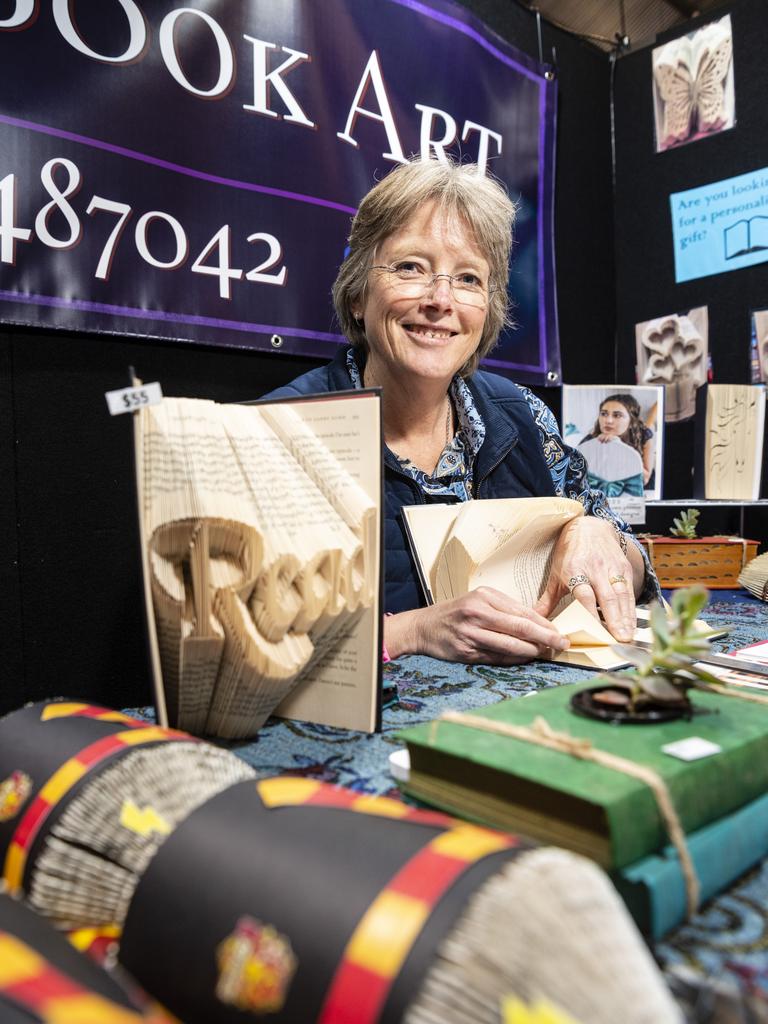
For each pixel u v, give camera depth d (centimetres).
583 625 81
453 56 150
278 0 123
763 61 165
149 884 30
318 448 61
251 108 121
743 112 169
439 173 94
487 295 101
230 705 55
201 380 122
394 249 94
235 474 54
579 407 147
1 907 28
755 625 95
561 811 35
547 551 92
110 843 34
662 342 186
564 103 180
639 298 191
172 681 55
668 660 48
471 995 23
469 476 109
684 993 29
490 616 77
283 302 128
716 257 175
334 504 59
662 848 36
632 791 34
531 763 38
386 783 49
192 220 116
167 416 53
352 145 135
